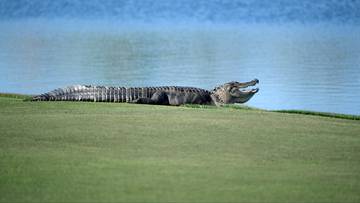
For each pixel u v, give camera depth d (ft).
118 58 575.79
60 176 108.06
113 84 407.64
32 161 117.50
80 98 201.98
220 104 221.46
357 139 142.31
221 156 123.44
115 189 101.45
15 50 639.76
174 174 110.01
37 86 392.47
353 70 480.23
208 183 105.19
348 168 117.39
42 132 141.49
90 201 96.12
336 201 98.12
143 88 211.20
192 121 156.56
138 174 109.70
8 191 100.48
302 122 160.76
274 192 101.45
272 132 146.61
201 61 556.10
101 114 164.86
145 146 130.31
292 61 557.33
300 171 114.32
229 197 98.48
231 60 565.94
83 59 560.20
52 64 515.50
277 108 309.42
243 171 112.98
